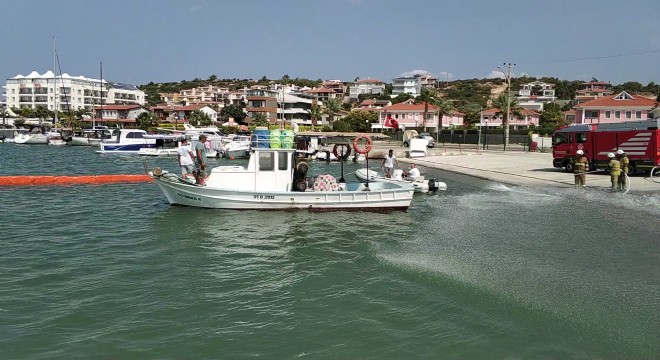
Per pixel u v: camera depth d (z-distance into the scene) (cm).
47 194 2362
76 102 15250
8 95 15338
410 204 2153
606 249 1327
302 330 825
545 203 2133
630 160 2891
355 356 735
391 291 1007
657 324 834
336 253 1320
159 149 5497
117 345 771
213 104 14712
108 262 1218
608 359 718
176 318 875
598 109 7450
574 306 914
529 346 760
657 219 1742
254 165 1945
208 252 1327
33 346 766
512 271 1129
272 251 1345
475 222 1734
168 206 2034
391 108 10281
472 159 4700
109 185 2766
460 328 827
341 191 1911
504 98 7744
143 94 17038
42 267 1170
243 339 792
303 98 12962
